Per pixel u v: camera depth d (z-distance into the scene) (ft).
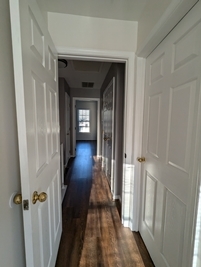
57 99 4.68
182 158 3.05
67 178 10.37
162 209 3.88
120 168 7.43
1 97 2.28
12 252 2.54
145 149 4.93
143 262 4.38
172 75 3.38
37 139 2.84
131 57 4.98
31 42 2.52
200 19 2.54
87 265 4.27
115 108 7.54
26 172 2.34
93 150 19.75
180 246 3.12
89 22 4.68
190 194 2.78
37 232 2.81
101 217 6.31
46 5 4.23
